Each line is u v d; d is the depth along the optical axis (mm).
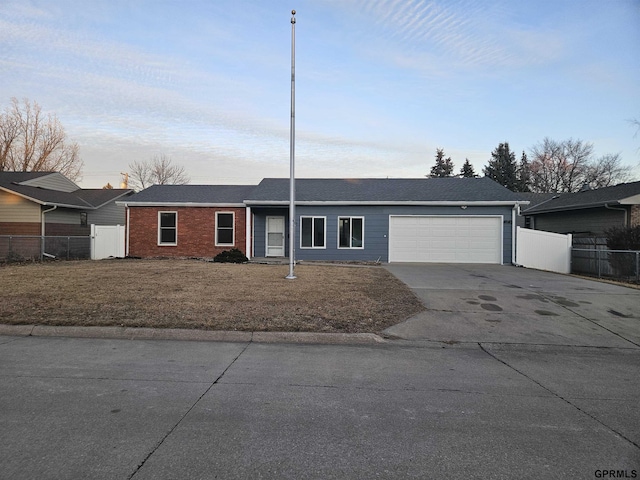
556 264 16484
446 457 3105
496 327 7438
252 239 19766
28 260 17297
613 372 5344
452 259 18312
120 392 4355
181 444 3248
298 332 6773
